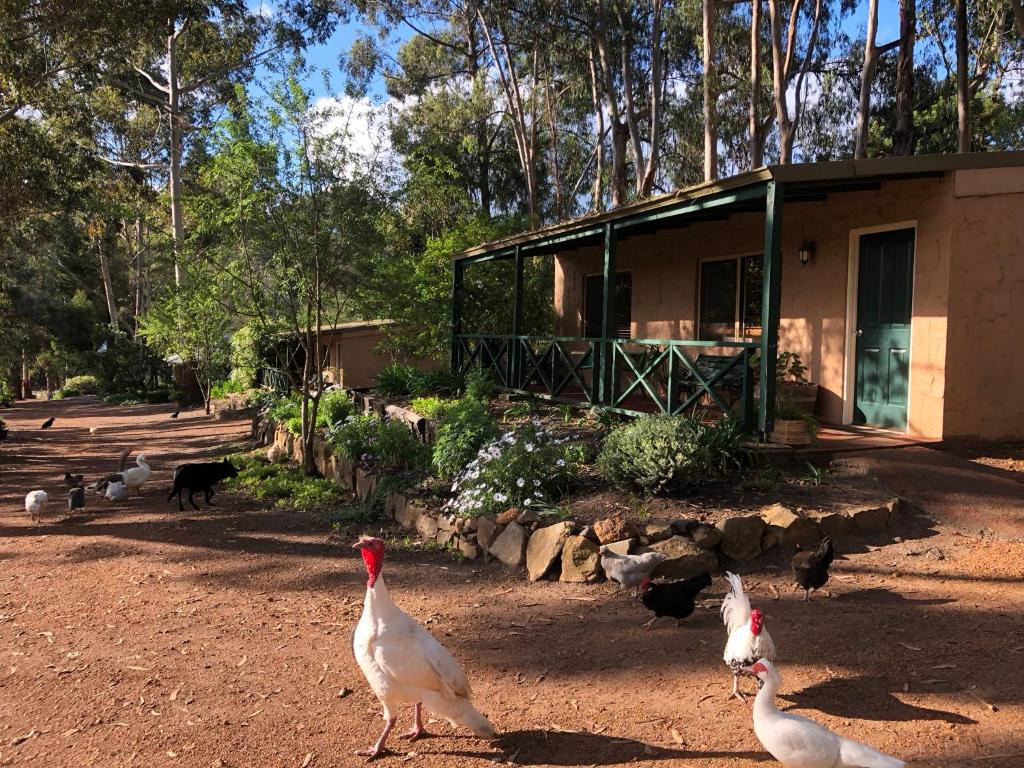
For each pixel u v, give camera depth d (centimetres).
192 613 571
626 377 1306
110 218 2450
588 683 422
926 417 783
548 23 2269
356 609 570
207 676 453
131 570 695
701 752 340
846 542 598
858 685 389
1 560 750
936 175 761
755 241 1042
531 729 374
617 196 2300
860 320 880
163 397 3472
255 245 1083
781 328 1000
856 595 511
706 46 1833
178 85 2620
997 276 765
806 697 380
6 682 454
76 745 375
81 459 1647
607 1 2222
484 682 432
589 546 586
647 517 606
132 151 2797
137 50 2012
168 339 2439
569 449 765
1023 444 768
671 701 393
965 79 1648
